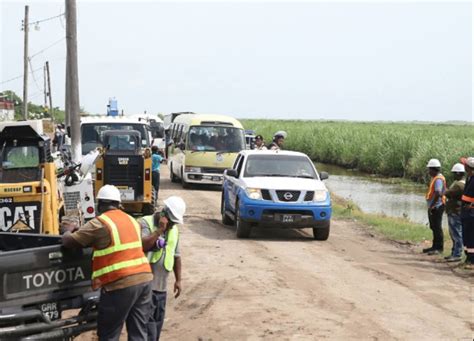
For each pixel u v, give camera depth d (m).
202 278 12.35
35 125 12.41
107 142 19.06
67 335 6.94
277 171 17.36
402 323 9.87
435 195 15.16
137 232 7.16
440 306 10.88
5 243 8.41
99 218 7.02
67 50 20.97
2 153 12.50
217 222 19.19
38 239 8.27
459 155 37.00
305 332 9.34
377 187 36.97
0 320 6.46
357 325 9.70
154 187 21.47
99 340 7.11
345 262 14.12
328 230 16.56
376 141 47.31
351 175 44.72
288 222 16.06
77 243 6.89
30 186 12.32
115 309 6.93
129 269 6.96
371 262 14.24
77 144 20.81
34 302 6.86
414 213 26.41
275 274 12.77
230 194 17.81
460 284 12.47
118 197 7.31
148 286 7.14
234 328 9.49
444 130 69.62
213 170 27.55
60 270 7.05
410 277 12.91
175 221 7.66
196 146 27.75
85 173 15.46
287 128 71.44
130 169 18.94
